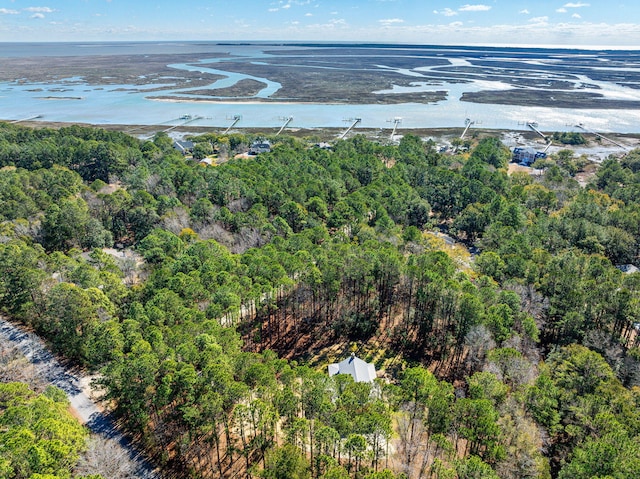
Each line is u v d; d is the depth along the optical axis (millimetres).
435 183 157750
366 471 52656
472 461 49156
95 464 52250
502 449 52125
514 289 88812
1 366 71875
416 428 61125
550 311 83938
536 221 127562
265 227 112062
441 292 81688
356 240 111875
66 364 74500
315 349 84750
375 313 92250
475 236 133125
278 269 84500
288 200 127312
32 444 47031
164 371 59969
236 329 84562
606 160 198875
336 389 61438
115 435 61375
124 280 97312
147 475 56406
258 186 135750
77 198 130125
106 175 166750
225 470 57000
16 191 123938
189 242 110375
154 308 73188
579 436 58000
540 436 57875
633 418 58281
